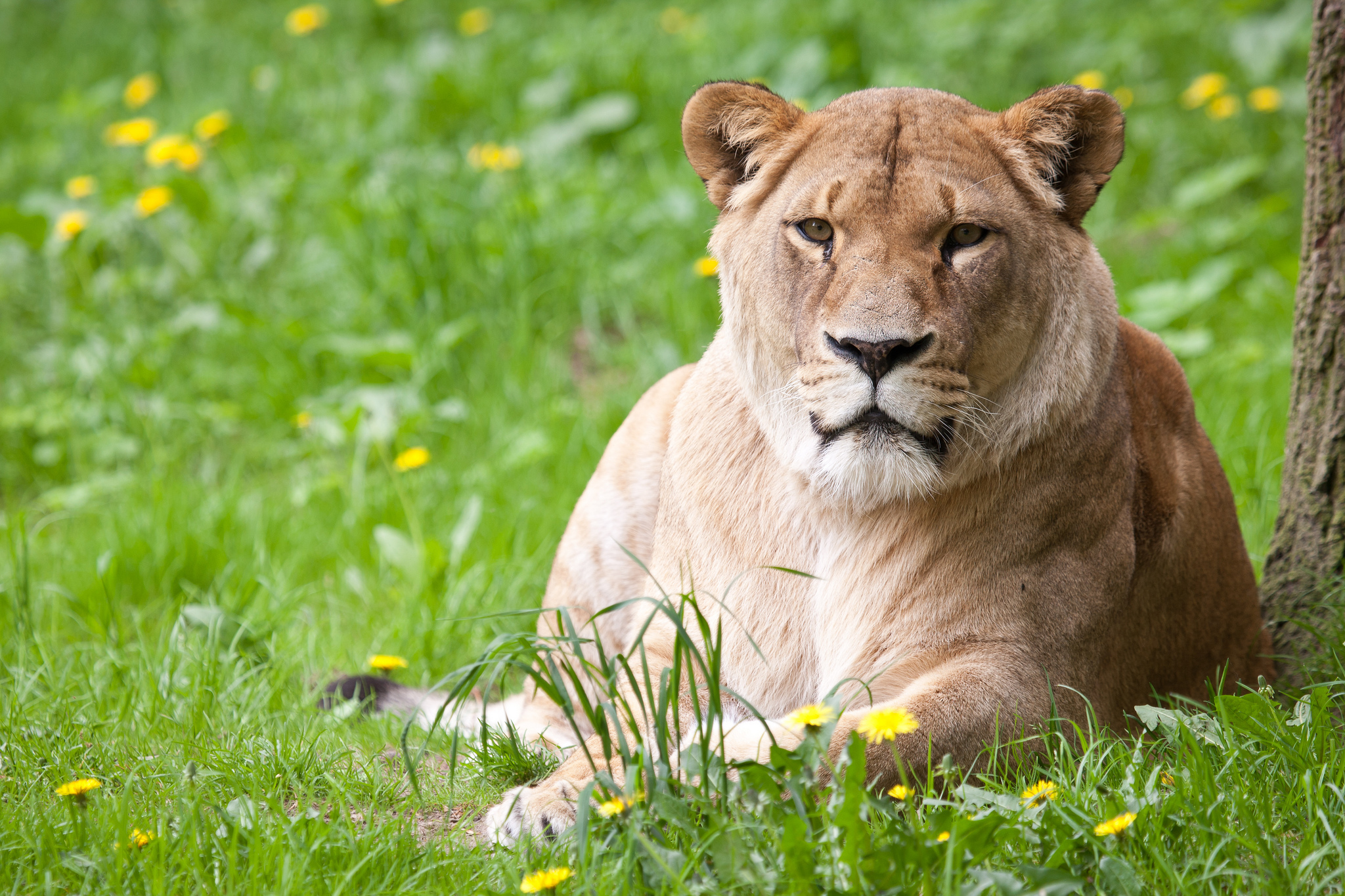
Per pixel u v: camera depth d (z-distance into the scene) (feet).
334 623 27.12
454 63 57.52
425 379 37.17
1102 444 20.26
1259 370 34.68
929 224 18.52
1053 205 19.54
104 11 75.31
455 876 16.42
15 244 45.52
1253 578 24.27
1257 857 15.71
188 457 36.94
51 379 40.11
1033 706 19.33
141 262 44.88
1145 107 50.83
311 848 16.20
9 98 64.34
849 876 14.53
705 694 20.29
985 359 18.95
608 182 47.73
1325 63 22.31
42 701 22.40
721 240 20.93
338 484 33.01
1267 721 18.70
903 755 18.04
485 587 27.63
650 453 24.18
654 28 60.64
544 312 41.29
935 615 19.85
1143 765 17.81
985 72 53.06
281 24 69.15
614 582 24.21
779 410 20.06
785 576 20.63
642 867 15.42
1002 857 15.81
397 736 22.06
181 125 56.70
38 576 29.48
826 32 54.08
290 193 47.19
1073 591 20.15
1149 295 38.40
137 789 19.27
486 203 44.21
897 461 18.57
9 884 16.05
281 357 39.40
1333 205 22.58
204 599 27.50
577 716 23.29
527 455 33.58
